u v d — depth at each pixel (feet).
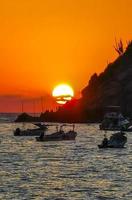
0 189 310.86
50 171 399.24
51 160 496.23
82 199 282.56
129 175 372.38
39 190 308.60
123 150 603.26
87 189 312.09
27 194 295.69
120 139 631.15
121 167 425.28
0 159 510.99
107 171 397.39
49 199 282.97
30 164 456.45
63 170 406.21
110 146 631.56
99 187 318.65
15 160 498.28
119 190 308.19
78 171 399.03
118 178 356.59
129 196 289.94
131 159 496.23
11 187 318.04
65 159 505.25
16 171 398.62
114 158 506.89
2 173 385.09
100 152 581.53
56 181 343.26
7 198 284.41
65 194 296.71
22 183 333.42
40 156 543.80
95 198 285.02
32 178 357.20
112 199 281.95
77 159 502.79
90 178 357.61
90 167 427.33
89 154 558.56
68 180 348.18
